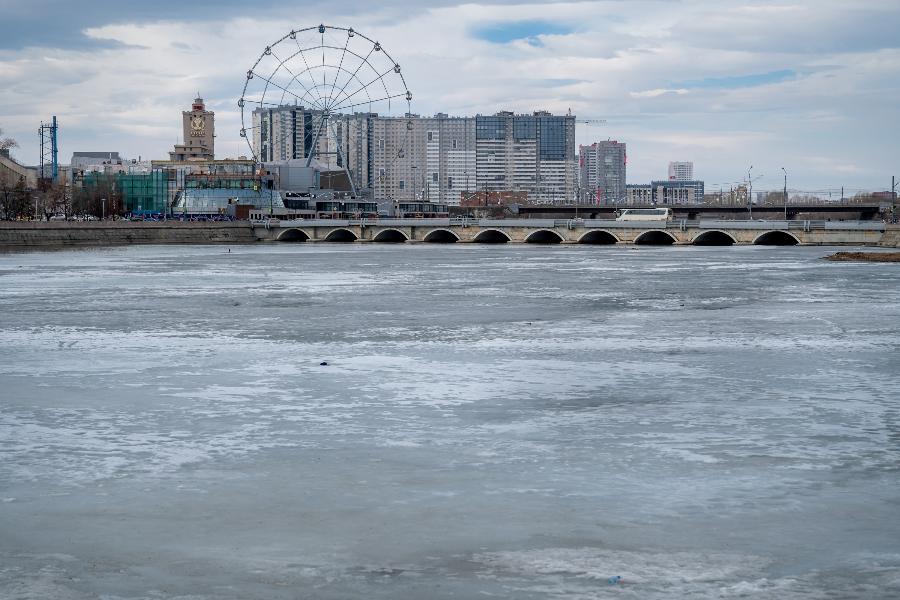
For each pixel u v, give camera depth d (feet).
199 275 563.48
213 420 178.81
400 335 296.30
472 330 307.37
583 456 153.28
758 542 115.85
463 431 169.99
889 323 321.32
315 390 206.80
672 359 247.09
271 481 140.36
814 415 182.19
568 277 537.65
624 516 124.77
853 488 136.46
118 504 130.11
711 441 162.61
